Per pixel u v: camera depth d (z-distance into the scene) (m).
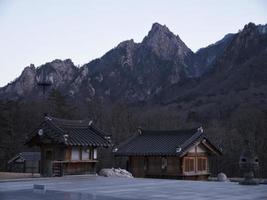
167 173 41.12
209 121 91.56
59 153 29.92
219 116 100.00
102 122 74.94
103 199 15.59
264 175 58.03
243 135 66.06
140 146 43.12
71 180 26.25
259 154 58.94
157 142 43.09
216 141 64.06
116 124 74.25
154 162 42.12
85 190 19.36
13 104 69.31
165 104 133.00
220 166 61.81
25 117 70.31
